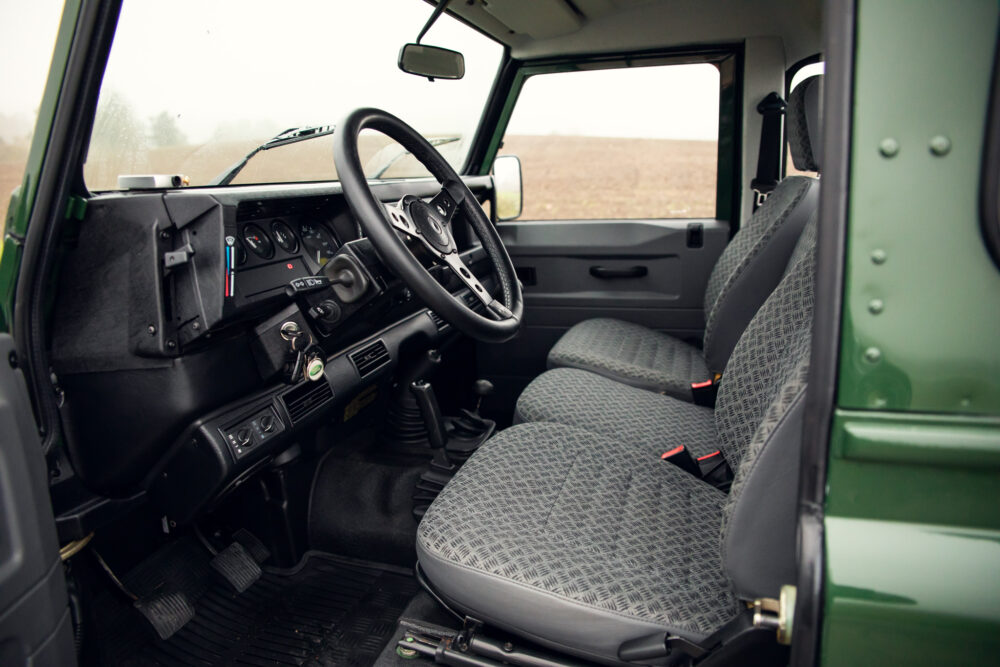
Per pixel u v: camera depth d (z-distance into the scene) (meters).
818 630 0.72
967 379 0.66
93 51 1.10
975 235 0.64
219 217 1.28
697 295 2.90
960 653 0.69
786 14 2.58
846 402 0.69
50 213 1.16
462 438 2.19
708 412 2.02
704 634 1.02
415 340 2.02
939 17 0.62
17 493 0.86
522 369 3.10
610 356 2.33
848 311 0.67
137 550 1.82
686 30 2.69
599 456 1.50
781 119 2.71
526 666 1.14
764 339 1.38
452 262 1.56
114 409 1.33
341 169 1.38
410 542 1.98
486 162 3.08
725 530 0.93
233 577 1.84
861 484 0.70
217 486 1.41
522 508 1.27
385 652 1.65
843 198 0.66
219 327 1.32
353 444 2.24
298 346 1.50
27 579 0.87
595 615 1.05
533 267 3.02
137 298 1.27
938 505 0.69
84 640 1.38
